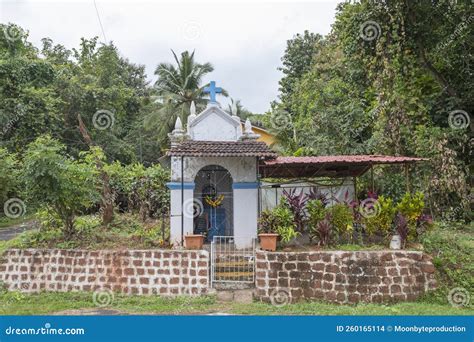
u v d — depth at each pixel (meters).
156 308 8.97
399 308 8.70
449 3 15.66
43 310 8.88
